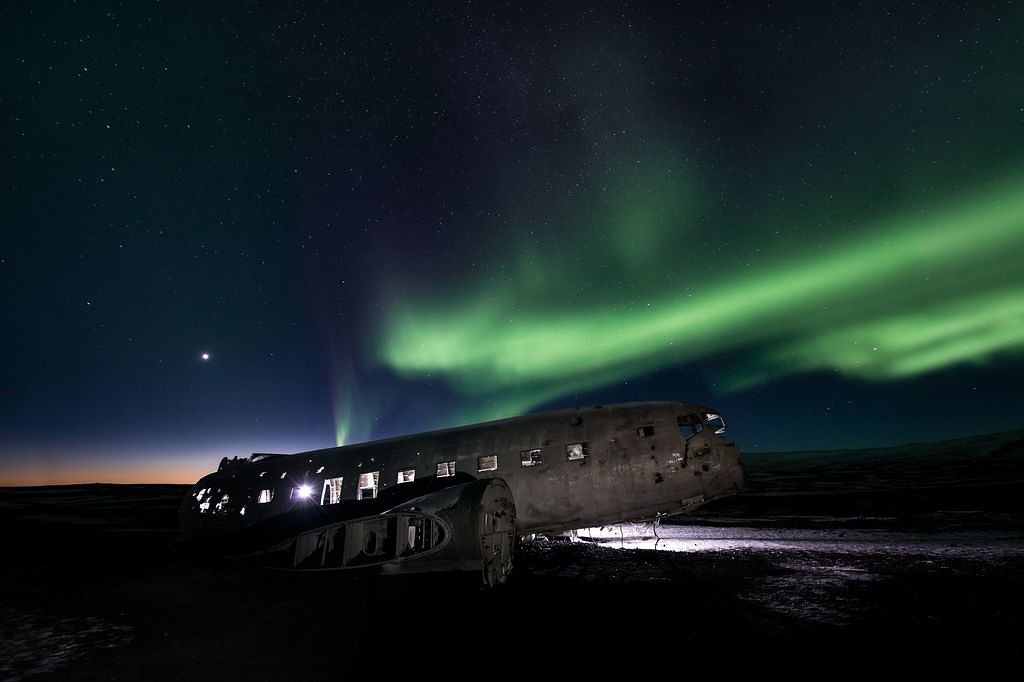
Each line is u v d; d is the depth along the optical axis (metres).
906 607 9.92
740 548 17.27
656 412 17.91
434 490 17.94
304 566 15.67
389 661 8.41
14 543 24.98
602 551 17.67
